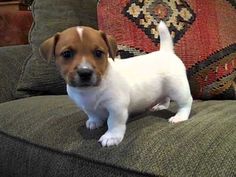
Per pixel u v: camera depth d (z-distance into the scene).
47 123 0.51
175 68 0.51
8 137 0.52
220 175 0.36
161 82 0.50
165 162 0.39
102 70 0.43
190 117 0.50
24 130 0.51
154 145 0.41
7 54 0.72
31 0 1.18
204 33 0.61
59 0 0.74
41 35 0.71
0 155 0.53
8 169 0.53
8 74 0.69
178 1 0.63
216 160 0.37
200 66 0.60
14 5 1.20
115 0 0.64
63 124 0.50
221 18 0.63
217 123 0.44
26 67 0.69
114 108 0.44
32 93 0.68
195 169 0.37
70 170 0.45
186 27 0.62
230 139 0.40
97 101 0.45
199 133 0.42
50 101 0.60
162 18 0.62
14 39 0.91
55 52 0.45
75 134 0.47
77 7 0.74
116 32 0.63
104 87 0.44
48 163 0.47
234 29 0.63
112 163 0.41
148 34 0.62
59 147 0.46
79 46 0.43
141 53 0.61
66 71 0.43
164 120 0.49
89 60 0.42
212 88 0.60
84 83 0.42
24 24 0.92
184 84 0.50
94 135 0.46
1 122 0.54
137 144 0.42
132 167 0.40
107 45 0.45
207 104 0.56
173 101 0.56
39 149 0.48
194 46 0.61
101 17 0.64
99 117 0.48
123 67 0.48
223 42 0.61
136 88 0.47
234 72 0.61
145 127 0.46
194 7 0.63
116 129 0.44
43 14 0.73
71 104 0.57
